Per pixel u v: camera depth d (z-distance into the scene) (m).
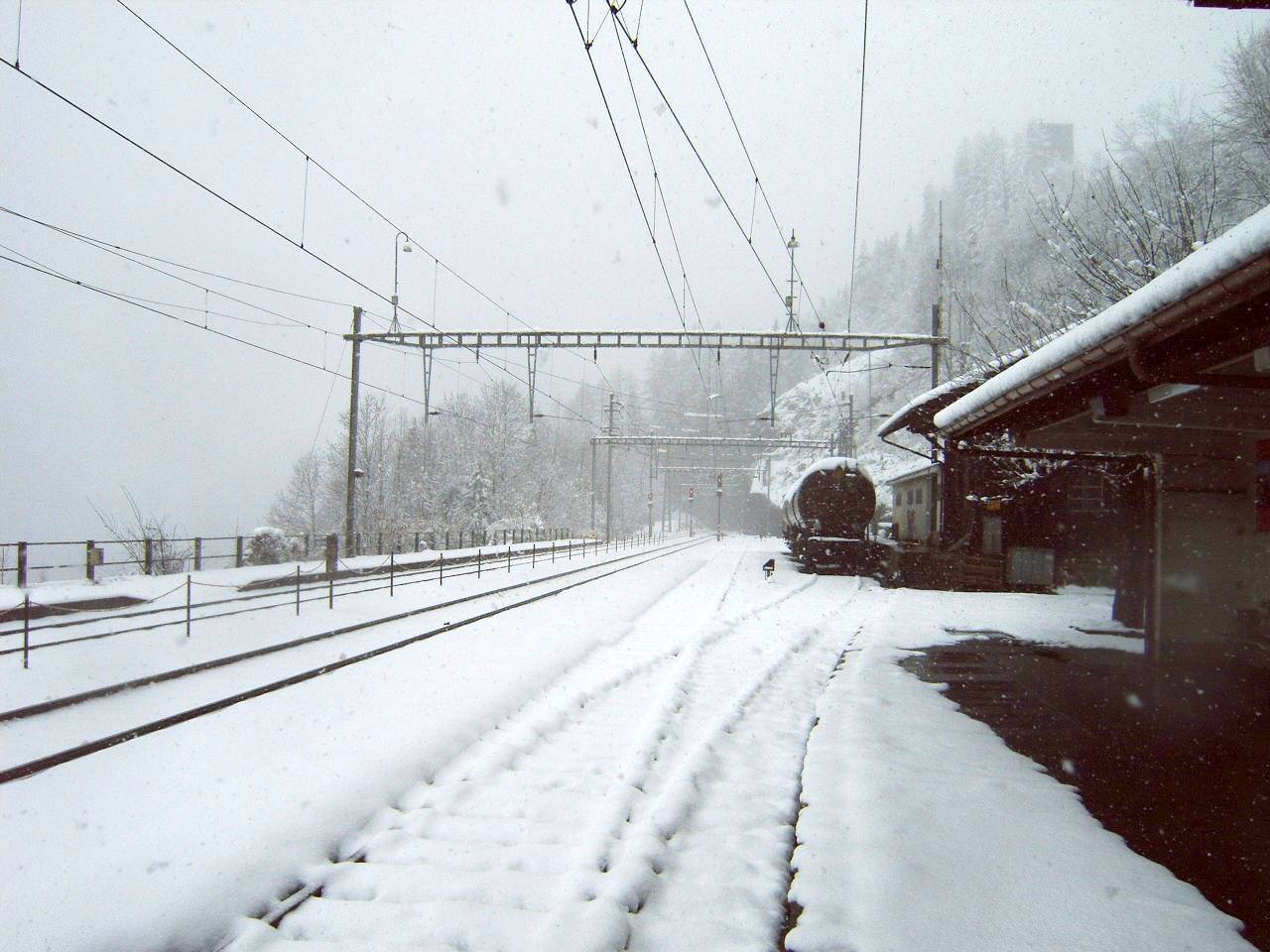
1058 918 3.71
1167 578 10.81
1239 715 7.73
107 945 3.44
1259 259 4.50
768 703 8.51
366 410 49.09
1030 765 6.09
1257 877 4.15
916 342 25.55
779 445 48.00
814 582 25.42
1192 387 6.86
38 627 12.16
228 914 3.78
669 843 4.71
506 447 59.00
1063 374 7.18
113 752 6.19
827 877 4.17
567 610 15.89
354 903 3.92
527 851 4.53
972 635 13.45
